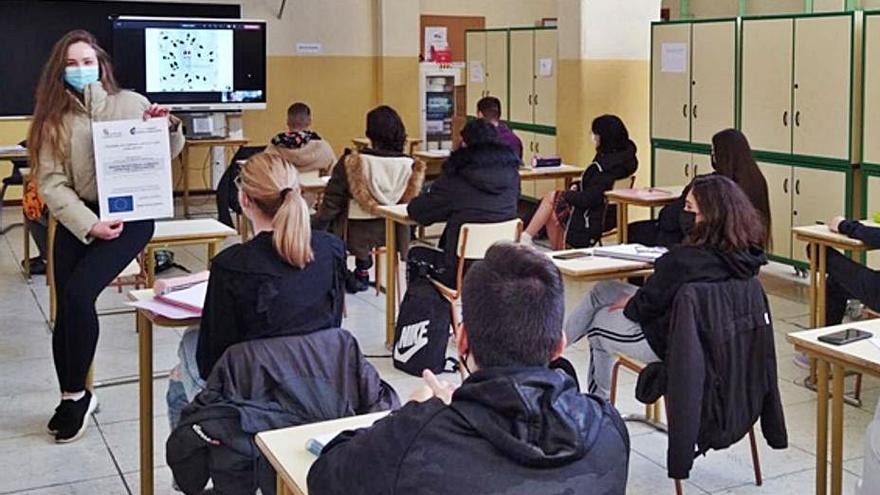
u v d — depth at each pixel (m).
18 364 4.80
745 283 3.09
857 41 5.92
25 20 9.52
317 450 1.99
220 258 2.58
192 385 2.89
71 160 3.70
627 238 6.09
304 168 6.60
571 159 8.06
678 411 3.02
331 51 11.12
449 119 11.55
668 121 7.46
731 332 3.05
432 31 11.61
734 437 3.12
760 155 6.66
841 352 2.74
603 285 3.72
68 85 3.71
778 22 6.41
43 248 6.30
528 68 9.00
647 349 3.49
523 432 1.51
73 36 3.68
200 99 9.83
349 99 11.28
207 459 2.45
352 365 2.58
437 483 1.49
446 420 1.54
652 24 7.53
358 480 1.57
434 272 4.71
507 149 4.67
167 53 9.62
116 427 3.99
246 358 2.50
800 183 6.39
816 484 3.04
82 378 3.83
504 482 1.49
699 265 3.04
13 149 7.82
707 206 3.08
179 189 10.53
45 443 3.84
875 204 5.92
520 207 8.94
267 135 10.92
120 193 3.70
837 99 6.06
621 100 8.07
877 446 2.10
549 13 11.95
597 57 7.93
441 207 4.65
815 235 4.35
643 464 3.61
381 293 6.21
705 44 7.03
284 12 10.83
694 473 3.54
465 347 1.67
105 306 5.86
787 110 6.42
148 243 4.11
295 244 2.54
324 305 2.62
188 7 10.29
